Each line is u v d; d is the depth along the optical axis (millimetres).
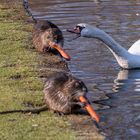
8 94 11906
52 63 14570
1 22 19094
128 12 20812
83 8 21438
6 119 10664
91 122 10656
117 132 10367
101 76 14016
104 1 22734
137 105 11891
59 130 10188
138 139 10109
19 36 17062
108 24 18984
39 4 22672
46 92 11250
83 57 15469
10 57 14867
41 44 15648
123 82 13586
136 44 15305
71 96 10922
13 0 23328
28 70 13617
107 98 12367
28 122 10523
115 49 14695
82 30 14633
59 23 19109
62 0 23156
